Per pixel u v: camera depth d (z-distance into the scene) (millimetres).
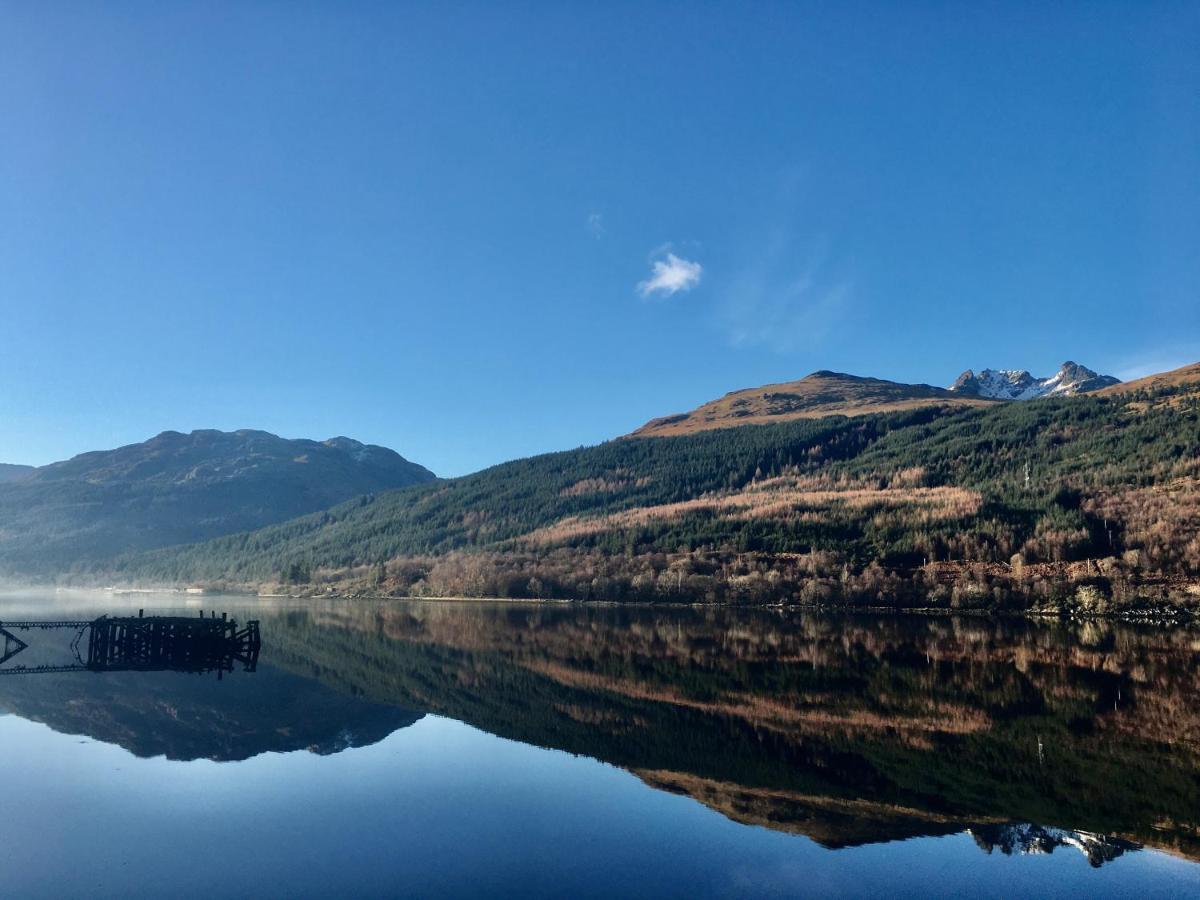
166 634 75250
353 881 23266
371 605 178375
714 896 22922
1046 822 29531
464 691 56312
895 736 43062
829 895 23141
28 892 22109
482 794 31844
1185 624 118625
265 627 110375
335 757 37375
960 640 96938
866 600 149625
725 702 52688
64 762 35656
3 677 60500
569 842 26734
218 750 38500
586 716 47750
